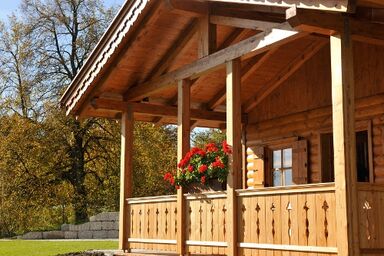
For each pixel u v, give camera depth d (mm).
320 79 10477
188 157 9031
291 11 6430
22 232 26391
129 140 11047
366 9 6824
